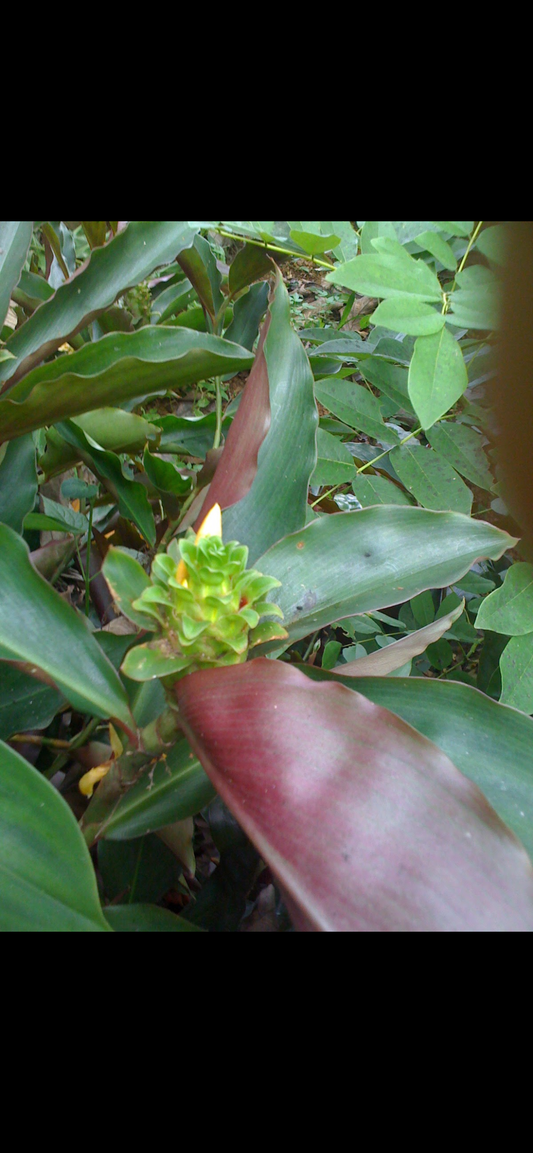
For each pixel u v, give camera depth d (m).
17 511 0.69
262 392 0.50
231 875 0.63
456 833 0.29
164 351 0.67
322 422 0.96
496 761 0.46
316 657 1.04
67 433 0.72
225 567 0.38
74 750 0.63
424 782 0.30
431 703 0.49
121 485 0.74
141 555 0.97
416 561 0.56
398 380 0.92
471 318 0.58
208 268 0.92
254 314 1.10
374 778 0.30
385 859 0.28
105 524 1.00
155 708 0.58
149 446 0.79
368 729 0.32
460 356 0.58
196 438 0.95
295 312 1.85
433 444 0.83
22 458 0.71
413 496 0.87
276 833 0.29
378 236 0.71
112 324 0.99
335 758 0.31
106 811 0.50
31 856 0.37
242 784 0.31
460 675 0.95
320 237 0.72
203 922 0.62
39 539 0.87
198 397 1.85
